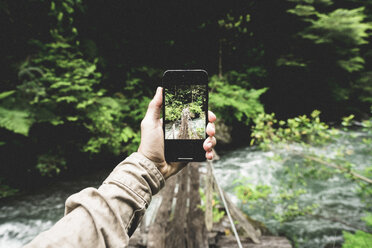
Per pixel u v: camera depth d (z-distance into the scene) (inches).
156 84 412.8
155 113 30.4
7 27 231.6
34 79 224.4
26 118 209.6
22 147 237.8
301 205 180.5
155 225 112.7
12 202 197.5
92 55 331.6
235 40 476.4
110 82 376.8
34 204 196.2
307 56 493.7
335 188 204.1
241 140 399.2
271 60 512.7
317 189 203.0
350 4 545.3
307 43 485.1
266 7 481.1
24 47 243.8
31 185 225.6
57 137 261.1
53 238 14.3
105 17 383.9
